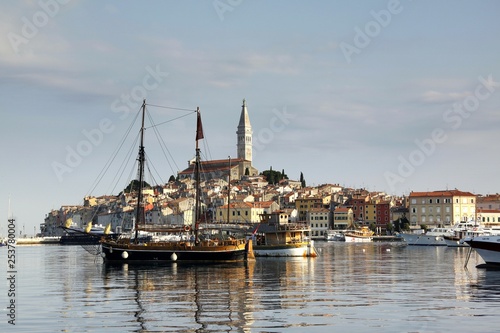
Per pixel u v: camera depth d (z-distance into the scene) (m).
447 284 76.38
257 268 109.44
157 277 91.44
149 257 128.62
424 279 83.50
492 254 103.62
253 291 70.75
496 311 54.56
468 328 47.50
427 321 50.28
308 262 127.44
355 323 49.72
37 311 57.19
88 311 56.81
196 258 128.12
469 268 103.88
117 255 129.50
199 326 48.94
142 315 54.12
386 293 67.75
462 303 59.34
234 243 133.75
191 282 82.38
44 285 81.12
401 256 152.38
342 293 68.19
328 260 135.12
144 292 71.19
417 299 62.44
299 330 47.25
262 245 149.75
